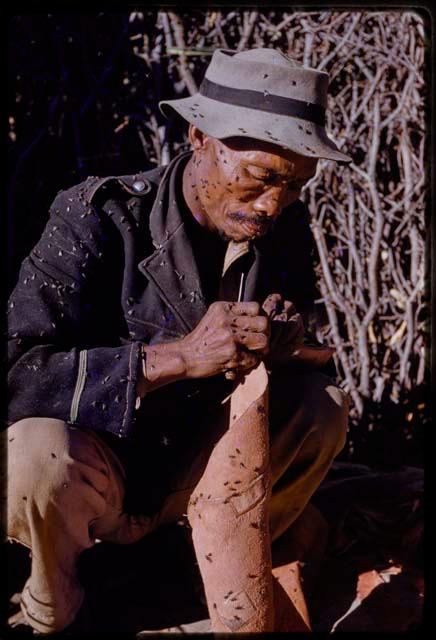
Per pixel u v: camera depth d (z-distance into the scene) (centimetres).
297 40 311
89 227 194
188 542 229
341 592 229
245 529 176
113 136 316
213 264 201
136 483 203
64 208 198
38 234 315
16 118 309
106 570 230
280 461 203
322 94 185
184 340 183
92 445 186
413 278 317
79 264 192
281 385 205
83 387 180
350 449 310
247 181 180
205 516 178
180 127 315
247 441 175
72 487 179
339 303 312
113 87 314
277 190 181
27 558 229
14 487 177
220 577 176
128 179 203
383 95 312
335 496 260
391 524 254
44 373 182
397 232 317
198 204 195
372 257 312
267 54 191
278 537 219
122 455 199
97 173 315
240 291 196
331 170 311
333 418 205
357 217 314
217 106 185
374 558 246
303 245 221
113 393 180
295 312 199
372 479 268
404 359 317
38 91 310
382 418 312
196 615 214
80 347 192
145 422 202
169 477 205
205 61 314
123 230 196
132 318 195
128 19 310
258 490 177
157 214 197
